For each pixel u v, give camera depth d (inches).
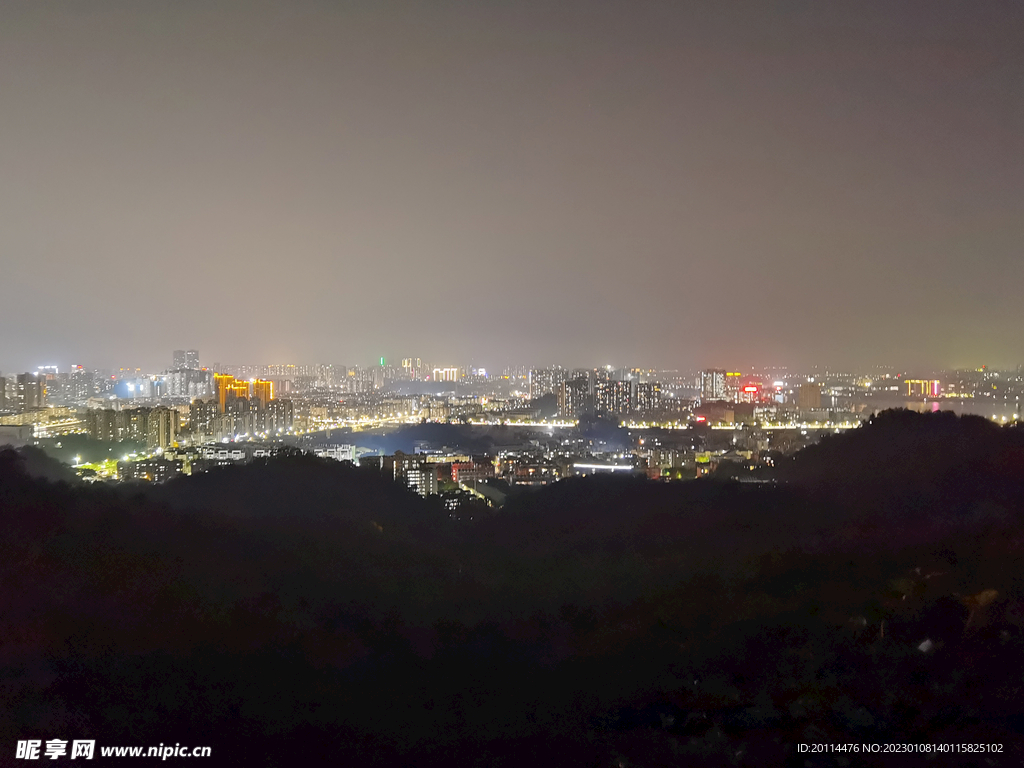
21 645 860.0
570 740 661.9
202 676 834.2
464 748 666.2
